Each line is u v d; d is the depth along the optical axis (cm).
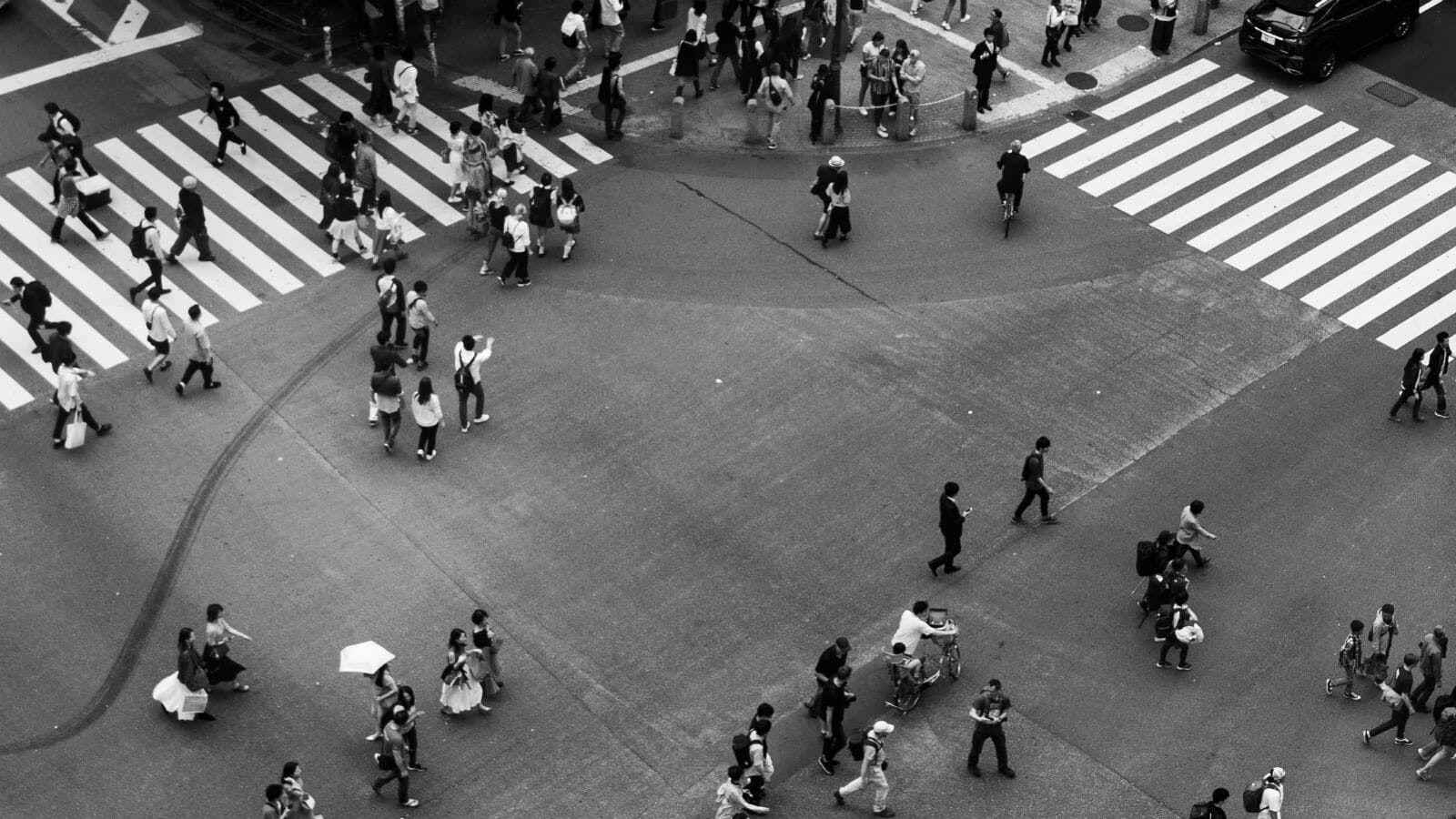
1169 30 4172
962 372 3272
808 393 3206
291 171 3712
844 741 2517
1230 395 3256
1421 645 2645
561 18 4266
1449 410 3247
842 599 2814
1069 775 2559
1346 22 4062
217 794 2472
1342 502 3039
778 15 4059
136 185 3634
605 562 2856
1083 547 2927
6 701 2591
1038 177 3803
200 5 4206
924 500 3000
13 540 2845
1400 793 2564
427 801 2480
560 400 3166
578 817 2469
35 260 3425
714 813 2483
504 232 3356
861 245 3581
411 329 3259
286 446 3050
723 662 2702
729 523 2936
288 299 3375
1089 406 3212
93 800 2455
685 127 3919
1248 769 2583
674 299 3412
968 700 2667
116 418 3086
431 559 2850
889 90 3875
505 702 2628
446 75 4047
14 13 4131
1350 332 3416
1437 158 3906
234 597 2766
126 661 2661
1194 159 3875
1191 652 2759
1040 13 4362
